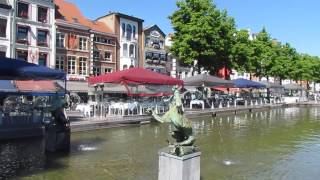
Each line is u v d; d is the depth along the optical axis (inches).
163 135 703.1
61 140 533.3
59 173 409.7
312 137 726.5
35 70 543.2
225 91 1994.3
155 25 2345.0
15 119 620.4
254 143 645.3
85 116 911.7
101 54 1969.7
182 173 316.8
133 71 901.8
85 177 396.8
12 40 1547.7
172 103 351.3
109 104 987.3
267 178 407.2
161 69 2373.3
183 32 1609.3
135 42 2178.9
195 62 1651.1
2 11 1521.9
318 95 2657.5
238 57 1807.3
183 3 1615.4
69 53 1798.7
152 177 401.4
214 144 629.9
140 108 999.0
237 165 470.0
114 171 424.2
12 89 1149.1
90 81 935.7
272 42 2361.0
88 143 603.5
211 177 409.1
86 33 1878.7
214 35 1584.6
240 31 1879.9
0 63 510.9
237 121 1045.8
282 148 596.1
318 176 417.1
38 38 1663.4
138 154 520.7
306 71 2974.9
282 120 1101.1
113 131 751.1
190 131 336.8
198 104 1357.0
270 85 1930.4
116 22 2073.1
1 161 460.4
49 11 1708.9
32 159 475.8
